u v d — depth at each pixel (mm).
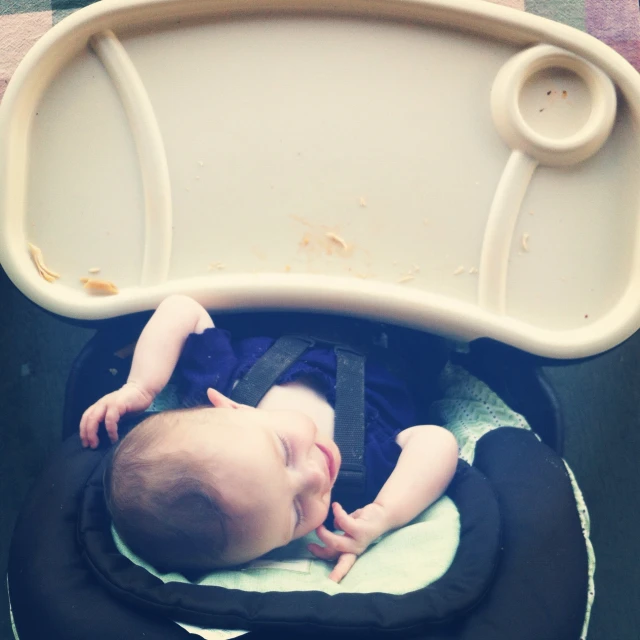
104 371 866
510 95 758
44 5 909
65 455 729
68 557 646
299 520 671
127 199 799
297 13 776
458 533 687
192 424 657
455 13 756
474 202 790
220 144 792
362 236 798
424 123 787
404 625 585
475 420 858
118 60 775
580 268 804
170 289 793
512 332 794
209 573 661
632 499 988
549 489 696
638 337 1055
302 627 584
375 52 782
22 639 623
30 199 799
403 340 903
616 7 912
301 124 791
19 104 769
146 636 586
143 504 632
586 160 789
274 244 801
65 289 805
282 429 673
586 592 645
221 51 783
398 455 765
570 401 1059
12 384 1049
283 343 812
